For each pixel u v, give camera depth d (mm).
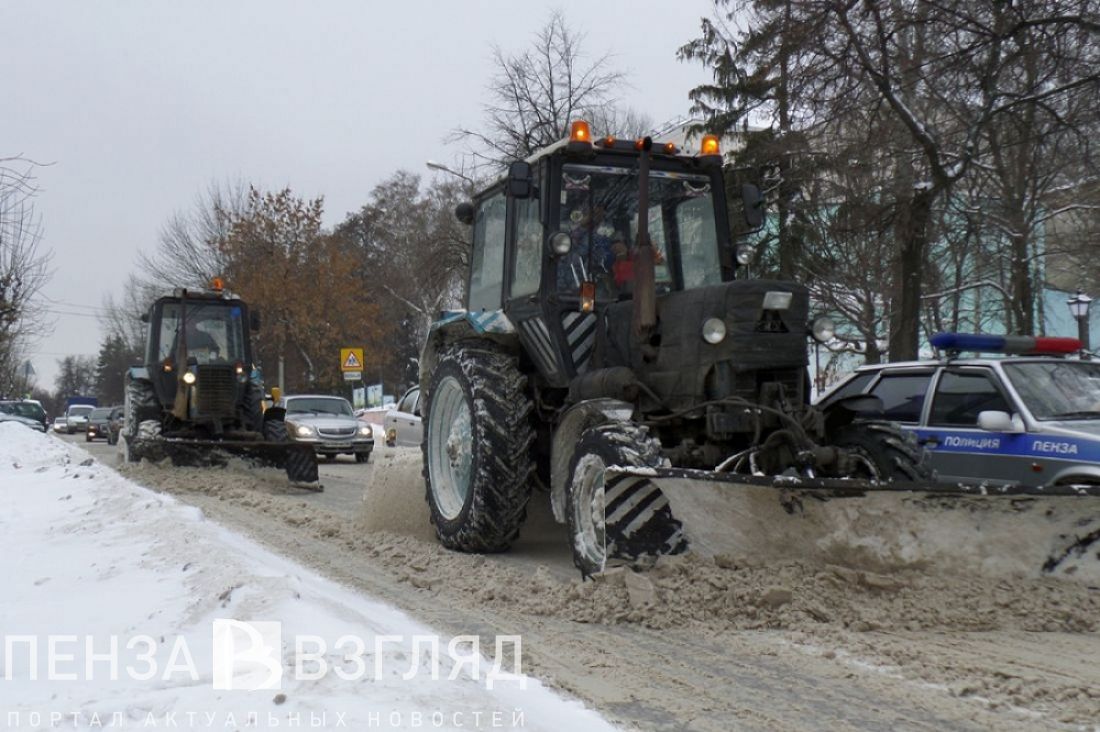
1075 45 11484
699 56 19297
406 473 8430
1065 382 7352
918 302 13391
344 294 35906
